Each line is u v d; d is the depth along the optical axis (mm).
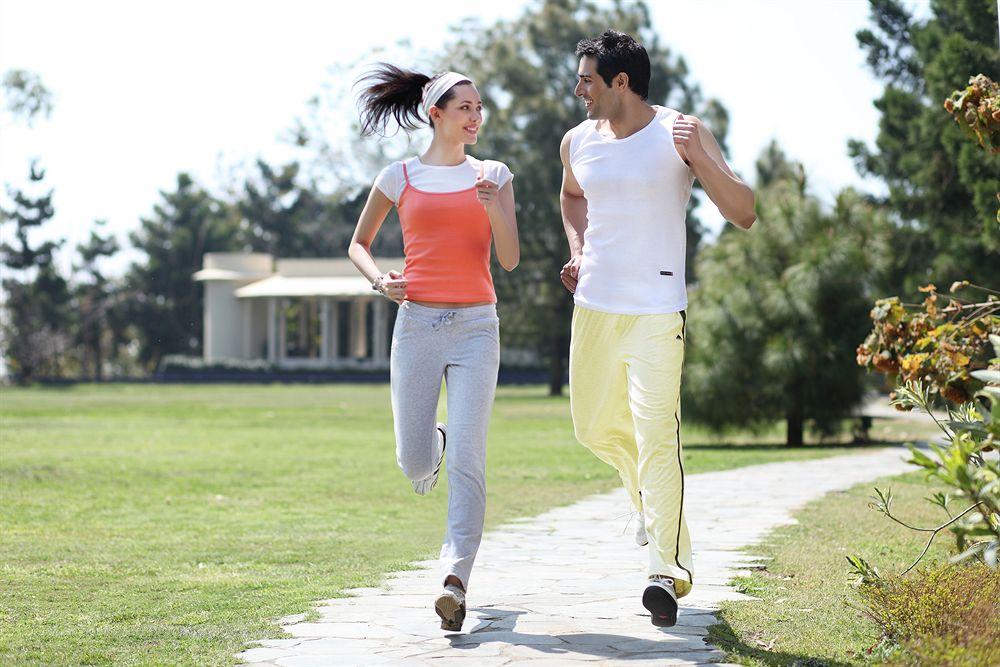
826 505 9891
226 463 15328
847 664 4234
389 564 7016
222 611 5445
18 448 17719
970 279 19453
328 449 18125
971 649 3752
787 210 19719
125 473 13664
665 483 4879
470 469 5035
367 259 5316
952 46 16047
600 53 5066
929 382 5012
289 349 76562
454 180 5203
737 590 5887
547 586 6160
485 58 47719
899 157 21500
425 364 5191
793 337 18812
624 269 5070
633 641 4691
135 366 88125
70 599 5820
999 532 4051
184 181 87875
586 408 5352
